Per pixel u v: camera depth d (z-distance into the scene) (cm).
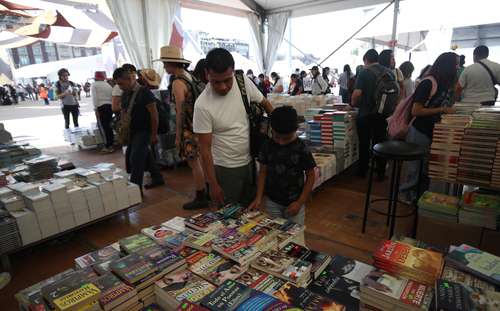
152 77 466
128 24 606
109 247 145
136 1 615
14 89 1773
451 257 113
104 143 590
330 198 323
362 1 762
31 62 2548
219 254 127
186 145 289
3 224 210
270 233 137
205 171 174
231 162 177
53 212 234
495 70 337
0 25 508
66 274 128
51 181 261
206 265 120
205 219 152
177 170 444
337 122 356
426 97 252
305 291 103
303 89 788
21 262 232
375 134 361
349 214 286
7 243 213
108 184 266
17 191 239
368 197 246
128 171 349
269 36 954
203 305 95
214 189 174
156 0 643
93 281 107
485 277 103
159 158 443
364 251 226
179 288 108
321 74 746
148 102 307
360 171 384
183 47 729
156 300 112
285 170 171
